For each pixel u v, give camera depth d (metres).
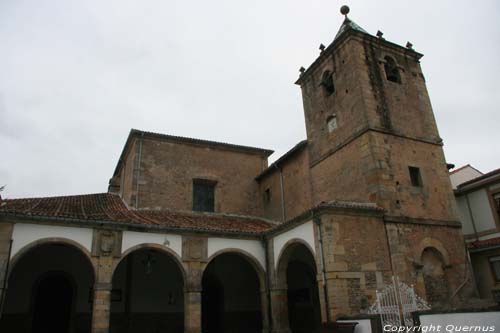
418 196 17.61
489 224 19.50
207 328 21.08
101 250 15.41
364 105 18.42
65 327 18.17
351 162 18.56
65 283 18.75
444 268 16.83
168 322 19.88
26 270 17.94
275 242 18.17
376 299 14.56
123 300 19.36
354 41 20.02
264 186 25.42
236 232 18.17
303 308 20.80
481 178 19.73
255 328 21.73
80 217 15.45
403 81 20.45
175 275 20.75
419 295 15.50
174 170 23.53
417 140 19.03
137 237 16.34
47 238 14.70
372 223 15.79
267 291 18.09
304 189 21.56
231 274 22.12
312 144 21.59
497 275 17.62
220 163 25.16
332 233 14.84
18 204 16.48
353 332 12.52
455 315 10.51
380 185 16.78
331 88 21.72
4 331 16.92
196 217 21.88
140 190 22.16
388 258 15.54
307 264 20.45
